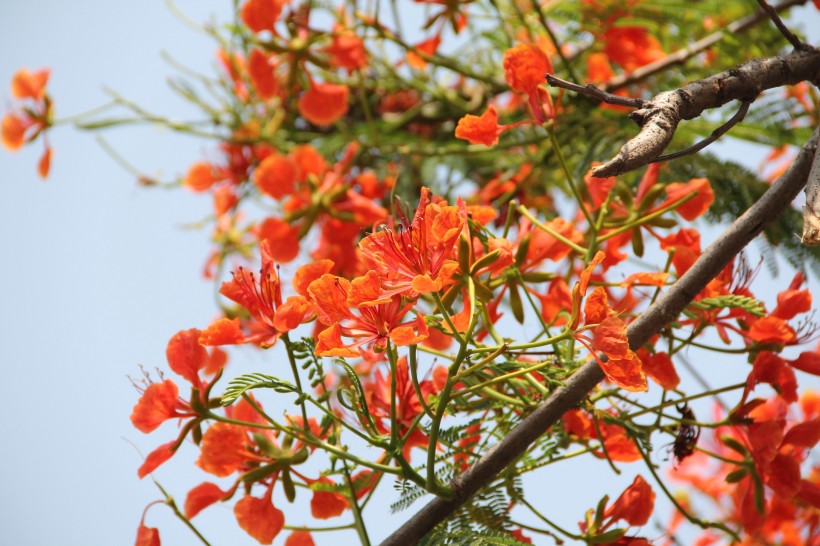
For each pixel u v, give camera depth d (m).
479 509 3.85
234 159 4.73
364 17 4.44
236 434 3.86
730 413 3.93
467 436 3.88
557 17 4.40
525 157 4.48
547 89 3.93
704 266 3.81
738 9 4.28
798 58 3.76
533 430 3.82
